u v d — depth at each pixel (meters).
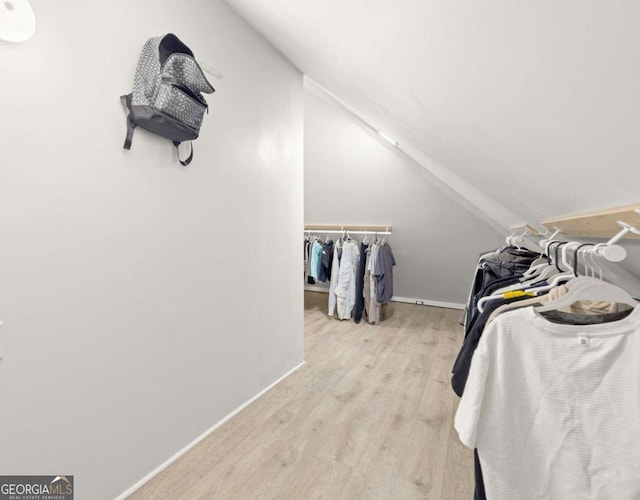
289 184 2.29
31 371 1.01
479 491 0.81
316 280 4.29
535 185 1.08
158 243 1.39
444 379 2.36
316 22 1.16
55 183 1.04
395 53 0.90
